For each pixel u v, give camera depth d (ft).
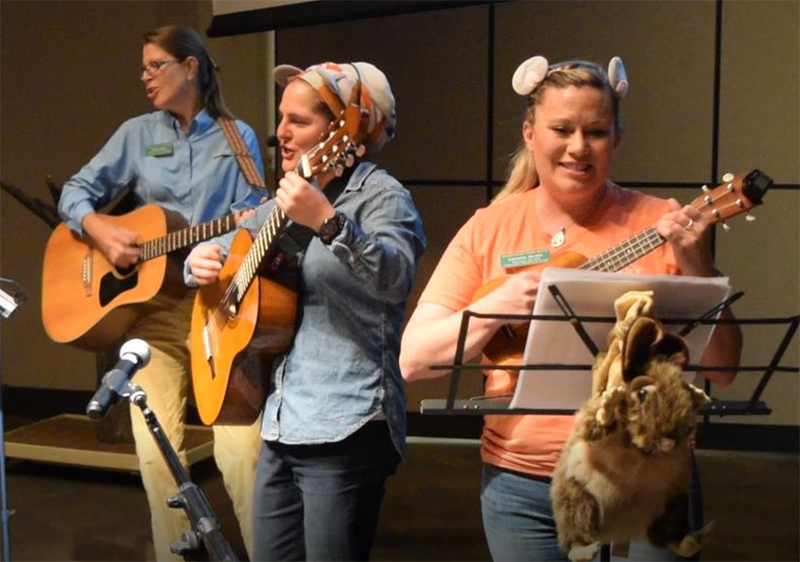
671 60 17.63
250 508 11.57
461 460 17.85
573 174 6.99
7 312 9.03
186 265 9.89
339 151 7.56
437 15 18.24
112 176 12.80
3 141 19.97
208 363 9.32
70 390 20.27
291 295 8.41
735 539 14.33
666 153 17.81
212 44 18.79
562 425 7.18
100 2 19.29
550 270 6.02
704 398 6.19
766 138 17.52
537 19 17.94
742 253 17.80
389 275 7.70
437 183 18.56
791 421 17.95
